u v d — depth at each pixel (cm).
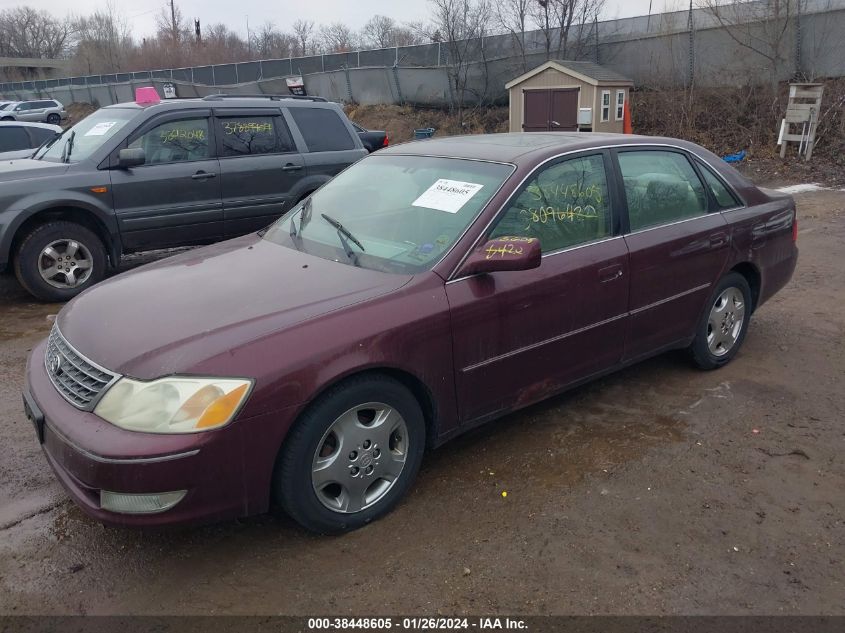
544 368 369
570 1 2462
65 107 4459
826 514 322
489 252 325
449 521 319
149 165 700
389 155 437
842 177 1423
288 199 784
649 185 423
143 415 261
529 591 275
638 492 340
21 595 275
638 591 274
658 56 2267
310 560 295
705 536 306
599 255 382
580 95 2061
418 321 312
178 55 5831
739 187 478
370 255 351
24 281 655
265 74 3459
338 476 300
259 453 274
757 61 2059
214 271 353
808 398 440
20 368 511
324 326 291
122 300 326
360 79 2959
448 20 2872
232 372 269
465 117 2647
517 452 379
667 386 459
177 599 273
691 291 438
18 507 335
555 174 377
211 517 272
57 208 664
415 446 325
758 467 361
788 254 514
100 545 306
